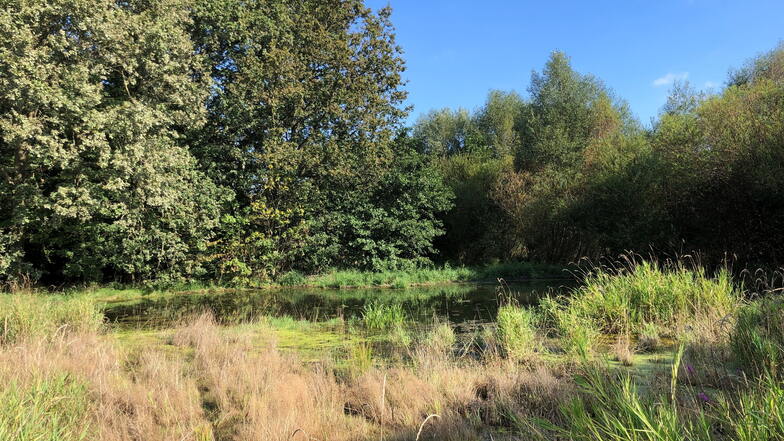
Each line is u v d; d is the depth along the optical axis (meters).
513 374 5.07
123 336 8.59
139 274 18.09
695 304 8.02
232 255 18.64
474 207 25.94
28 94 11.41
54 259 17.64
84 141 12.54
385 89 21.33
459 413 4.34
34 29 12.20
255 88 18.05
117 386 5.01
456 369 5.30
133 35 13.77
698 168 15.93
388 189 22.53
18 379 4.59
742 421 2.68
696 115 18.67
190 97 15.09
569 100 27.36
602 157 21.22
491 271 20.89
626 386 3.14
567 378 4.87
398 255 22.33
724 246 14.79
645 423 2.51
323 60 19.73
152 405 4.53
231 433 4.07
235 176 19.52
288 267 20.48
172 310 12.54
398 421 4.14
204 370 5.93
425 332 8.47
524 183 24.70
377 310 9.85
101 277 17.22
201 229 17.39
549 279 19.98
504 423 4.14
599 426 2.91
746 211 14.29
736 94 17.84
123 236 15.91
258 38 18.55
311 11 20.52
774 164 13.34
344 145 20.19
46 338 6.71
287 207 20.12
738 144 14.68
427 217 23.75
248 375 5.29
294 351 7.05
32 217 14.43
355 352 6.43
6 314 7.28
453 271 20.97
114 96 15.30
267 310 12.48
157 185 14.32
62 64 12.32
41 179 14.66
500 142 37.34
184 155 15.72
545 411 4.11
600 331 7.86
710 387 4.18
